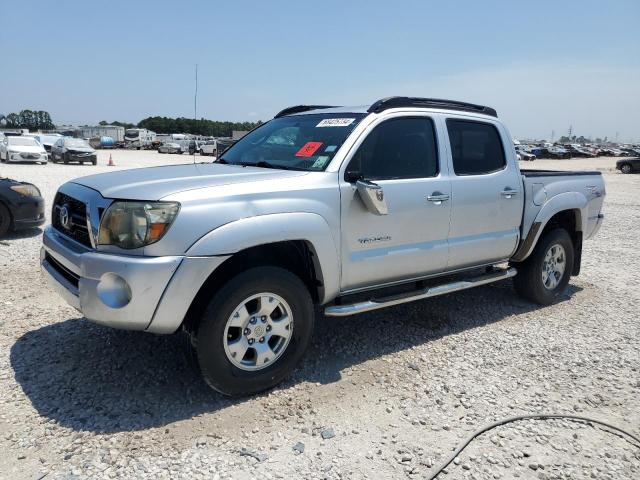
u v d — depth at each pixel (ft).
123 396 10.87
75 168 79.66
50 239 11.66
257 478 8.60
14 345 13.05
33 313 15.26
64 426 9.73
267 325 11.10
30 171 69.15
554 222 18.71
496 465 9.25
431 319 16.42
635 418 11.00
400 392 11.65
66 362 12.24
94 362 12.28
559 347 14.56
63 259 10.85
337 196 11.80
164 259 9.60
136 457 8.96
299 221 11.03
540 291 17.88
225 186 10.57
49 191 45.24
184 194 10.03
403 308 17.34
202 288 10.58
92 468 8.63
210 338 10.26
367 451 9.46
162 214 9.70
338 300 12.76
